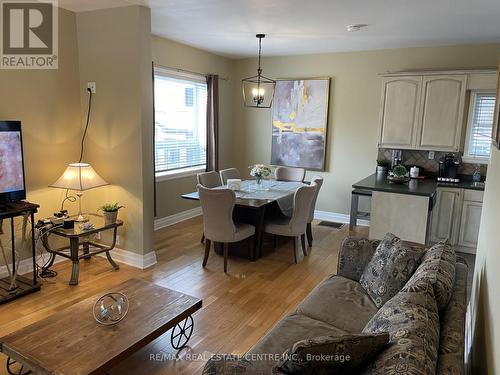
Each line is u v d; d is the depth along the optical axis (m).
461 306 1.86
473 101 5.14
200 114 6.20
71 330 2.18
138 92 3.79
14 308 3.14
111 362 1.95
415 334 1.39
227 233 3.93
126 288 2.73
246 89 6.74
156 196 5.46
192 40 5.29
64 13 3.88
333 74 5.98
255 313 3.19
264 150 6.74
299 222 4.30
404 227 4.30
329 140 6.16
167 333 2.85
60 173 4.02
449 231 4.92
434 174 5.47
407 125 5.25
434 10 3.65
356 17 3.96
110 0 3.55
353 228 5.69
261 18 4.09
